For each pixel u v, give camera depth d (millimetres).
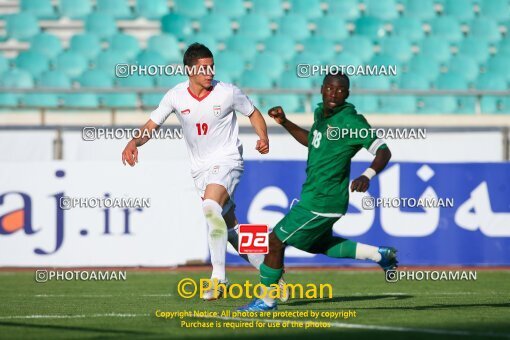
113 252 39844
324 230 22750
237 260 41094
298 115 47188
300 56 60781
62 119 47938
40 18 62844
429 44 63688
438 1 67812
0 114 47938
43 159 41406
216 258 24141
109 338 18234
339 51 62594
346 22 65125
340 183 22422
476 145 42344
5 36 61312
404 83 59719
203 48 25141
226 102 25438
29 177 39688
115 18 62812
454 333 18656
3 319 22188
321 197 22281
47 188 39719
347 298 28078
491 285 33656
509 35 66438
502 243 41469
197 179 26156
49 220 39688
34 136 41438
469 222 41281
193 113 25406
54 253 39719
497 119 50250
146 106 48125
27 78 57438
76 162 39750
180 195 40125
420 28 65312
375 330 19281
